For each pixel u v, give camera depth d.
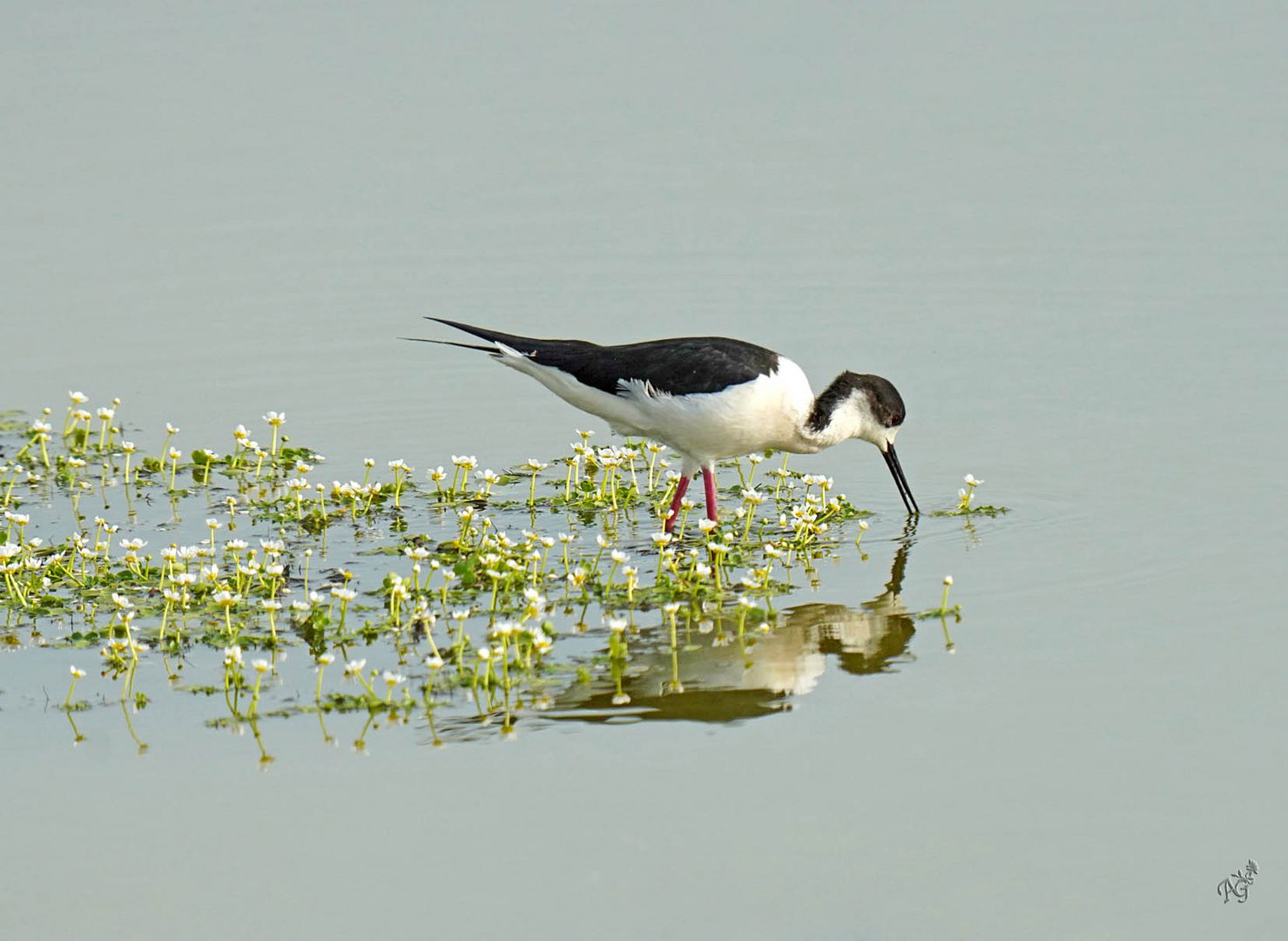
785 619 12.18
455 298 20.17
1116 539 13.59
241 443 15.52
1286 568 12.77
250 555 13.65
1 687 10.99
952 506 14.66
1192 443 15.71
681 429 14.22
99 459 16.31
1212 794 9.45
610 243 21.53
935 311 19.42
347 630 11.88
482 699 10.78
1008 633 11.77
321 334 19.48
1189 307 19.16
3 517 14.14
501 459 16.39
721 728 10.37
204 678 11.15
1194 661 11.16
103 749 10.12
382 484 15.49
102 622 12.13
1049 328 18.86
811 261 20.83
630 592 12.38
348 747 10.13
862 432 14.88
